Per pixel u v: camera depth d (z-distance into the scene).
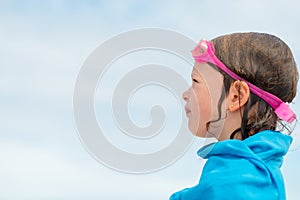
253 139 1.29
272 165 1.28
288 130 1.42
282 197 1.26
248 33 1.43
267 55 1.37
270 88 1.36
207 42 1.30
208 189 1.19
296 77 1.49
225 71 1.29
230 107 1.30
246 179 1.18
